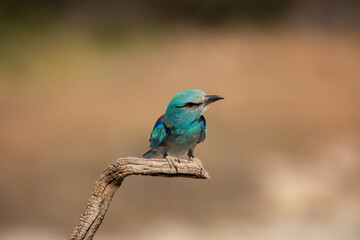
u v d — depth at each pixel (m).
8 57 25.48
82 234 4.80
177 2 34.28
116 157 16.72
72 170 15.59
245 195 15.25
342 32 35.66
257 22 35.62
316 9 37.03
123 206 14.17
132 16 32.19
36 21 28.42
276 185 15.74
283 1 36.84
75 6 30.78
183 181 15.02
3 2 28.02
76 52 27.45
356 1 37.59
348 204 14.81
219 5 35.50
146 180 14.74
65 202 14.14
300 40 32.84
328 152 18.19
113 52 28.62
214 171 15.73
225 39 32.06
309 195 15.30
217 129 18.14
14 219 13.34
